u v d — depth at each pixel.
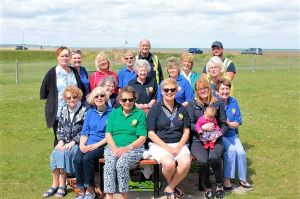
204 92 4.88
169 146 4.69
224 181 4.98
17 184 5.30
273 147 7.02
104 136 4.78
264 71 25.78
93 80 5.59
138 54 6.16
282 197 4.73
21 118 9.99
